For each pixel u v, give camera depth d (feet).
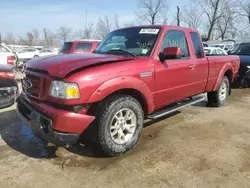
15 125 16.52
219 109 21.08
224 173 11.02
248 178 10.68
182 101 17.49
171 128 16.34
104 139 11.55
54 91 10.85
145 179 10.55
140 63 12.94
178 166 11.55
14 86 17.74
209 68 18.49
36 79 11.86
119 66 12.00
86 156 12.40
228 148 13.44
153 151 12.98
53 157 12.31
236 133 15.62
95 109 11.48
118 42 15.51
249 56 32.27
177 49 13.37
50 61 12.21
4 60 37.63
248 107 21.99
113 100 11.66
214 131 15.92
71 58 12.46
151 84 13.44
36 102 11.78
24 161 11.93
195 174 10.93
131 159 12.15
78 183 10.27
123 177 10.68
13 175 10.77
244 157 12.48
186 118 18.43
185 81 16.06
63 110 10.74
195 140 14.46
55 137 10.69
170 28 15.34
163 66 14.10
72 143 11.08
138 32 15.47
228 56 21.81
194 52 17.11
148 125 16.84
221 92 21.50
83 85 10.69
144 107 13.64
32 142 13.99
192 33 17.33
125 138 12.53
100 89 11.07
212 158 12.32
